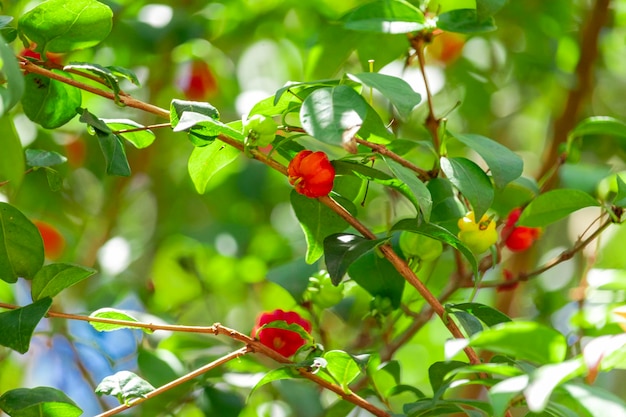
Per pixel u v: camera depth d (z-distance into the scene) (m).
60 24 1.38
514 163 1.40
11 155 1.34
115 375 1.35
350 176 1.42
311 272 1.53
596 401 1.22
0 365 1.70
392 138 1.42
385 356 1.54
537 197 1.45
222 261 1.80
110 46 1.71
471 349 1.36
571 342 1.54
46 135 1.72
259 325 1.46
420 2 1.54
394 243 1.47
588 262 1.62
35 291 1.37
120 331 1.67
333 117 1.30
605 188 1.52
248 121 1.35
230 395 1.55
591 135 1.72
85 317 1.36
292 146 1.41
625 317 1.33
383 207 1.77
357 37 1.56
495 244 1.49
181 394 1.56
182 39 1.73
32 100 1.41
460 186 1.38
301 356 1.44
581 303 1.60
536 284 1.76
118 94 1.37
